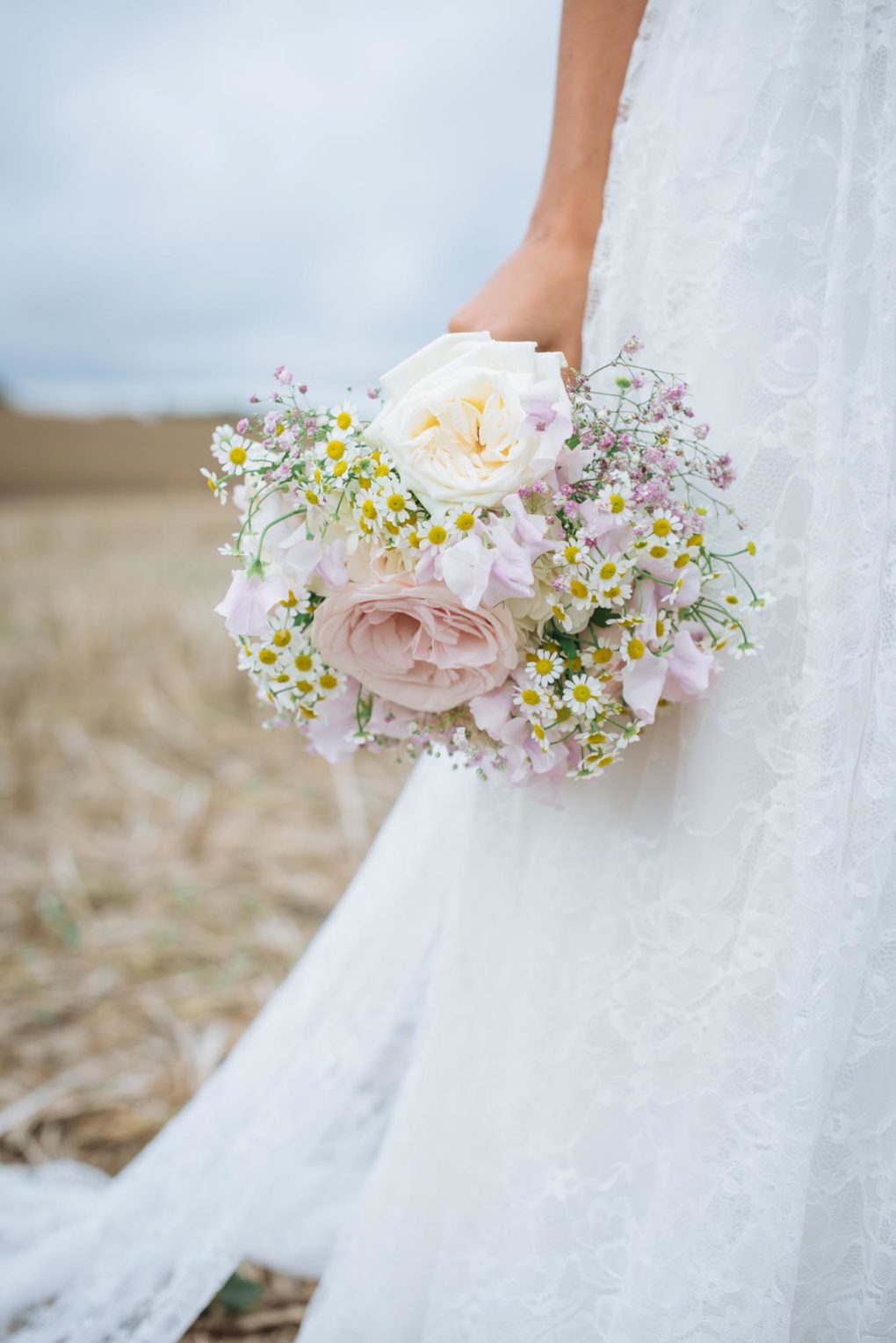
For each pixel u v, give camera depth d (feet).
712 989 3.39
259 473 3.25
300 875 10.16
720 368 3.33
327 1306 4.22
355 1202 5.24
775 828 3.29
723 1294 3.17
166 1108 6.78
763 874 3.29
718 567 3.38
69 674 16.66
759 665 3.34
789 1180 3.09
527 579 2.93
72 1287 4.90
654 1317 3.29
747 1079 3.24
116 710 15.15
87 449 67.77
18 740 13.89
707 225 3.39
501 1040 4.06
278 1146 4.63
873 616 3.13
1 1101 6.88
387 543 3.14
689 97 3.40
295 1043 4.83
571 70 3.78
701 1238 3.22
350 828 11.19
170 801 12.20
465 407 3.01
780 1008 3.22
